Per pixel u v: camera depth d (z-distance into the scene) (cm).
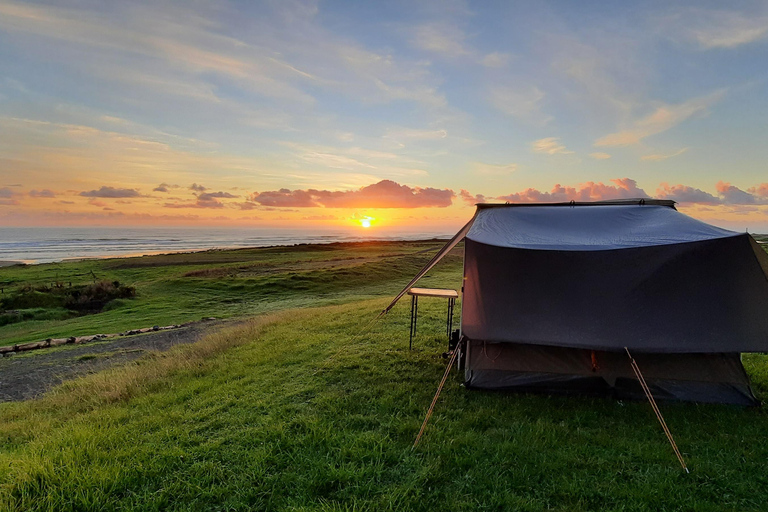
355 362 684
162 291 2717
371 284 2922
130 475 367
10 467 383
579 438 421
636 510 312
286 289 2733
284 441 421
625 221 588
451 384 582
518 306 473
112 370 836
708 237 461
